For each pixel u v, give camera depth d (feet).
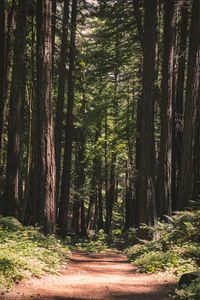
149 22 56.03
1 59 57.57
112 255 55.26
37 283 30.01
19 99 55.88
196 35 57.93
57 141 76.38
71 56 84.17
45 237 47.11
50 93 51.21
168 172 60.75
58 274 34.17
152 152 55.62
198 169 62.80
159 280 33.32
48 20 51.01
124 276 36.55
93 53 89.40
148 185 55.06
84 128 107.45
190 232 44.11
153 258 39.78
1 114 57.62
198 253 38.11
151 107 56.03
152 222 54.65
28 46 75.61
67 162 84.79
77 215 112.98
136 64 91.40
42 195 50.62
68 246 58.18
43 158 50.62
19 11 56.24
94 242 71.36
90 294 29.17
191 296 25.48
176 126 70.85
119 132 102.99
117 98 106.32
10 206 54.39
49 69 51.11
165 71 60.95
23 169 87.92
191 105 58.13
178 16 77.20
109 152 113.91
